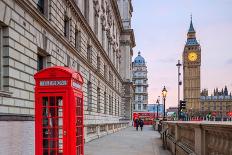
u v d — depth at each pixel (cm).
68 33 2416
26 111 1469
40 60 1812
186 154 1133
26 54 1486
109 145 2377
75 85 971
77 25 2694
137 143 2583
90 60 3366
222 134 668
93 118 3403
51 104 946
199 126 884
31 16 1548
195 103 19612
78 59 2688
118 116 6525
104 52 4197
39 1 1808
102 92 4175
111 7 5778
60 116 930
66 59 2250
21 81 1424
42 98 939
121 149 2070
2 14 1246
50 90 930
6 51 1302
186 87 19938
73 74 937
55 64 1948
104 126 3997
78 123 1008
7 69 1301
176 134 1582
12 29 1340
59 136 968
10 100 1306
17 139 1224
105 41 4772
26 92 1477
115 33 6600
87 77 3106
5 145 1110
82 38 2900
